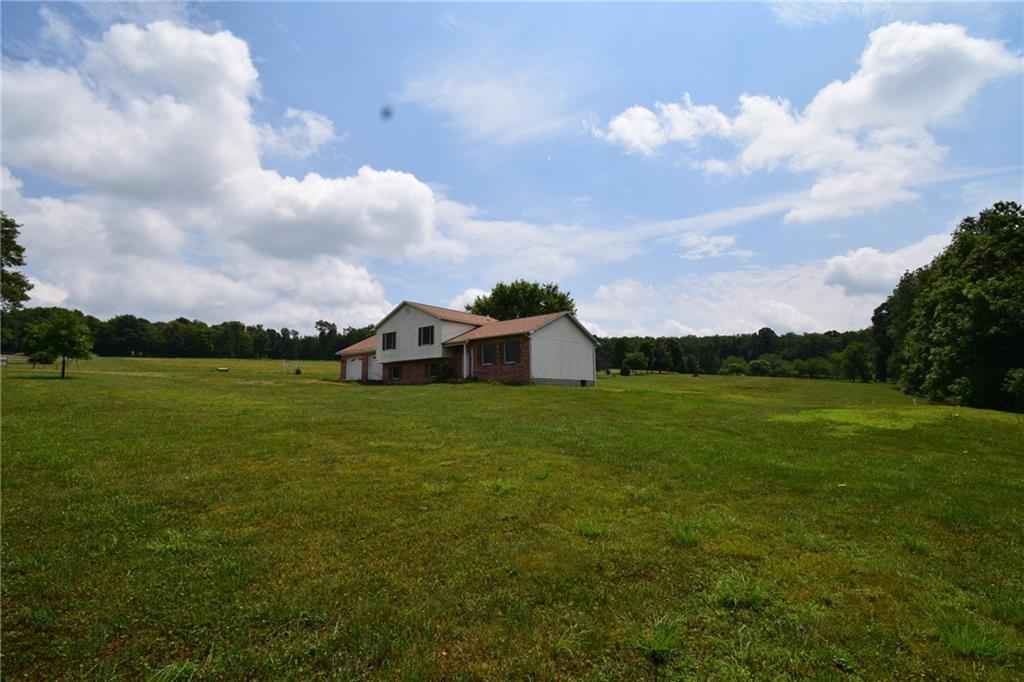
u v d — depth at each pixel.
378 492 7.00
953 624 3.96
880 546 5.57
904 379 43.44
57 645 3.57
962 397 27.98
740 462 9.11
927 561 5.21
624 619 4.01
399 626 3.86
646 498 6.96
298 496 6.78
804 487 7.66
